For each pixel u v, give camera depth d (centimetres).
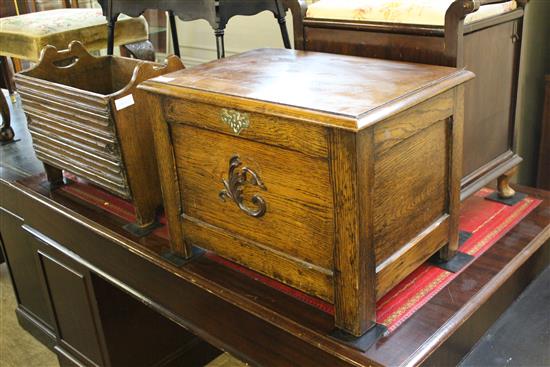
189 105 101
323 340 93
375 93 89
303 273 96
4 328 205
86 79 161
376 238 90
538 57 191
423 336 92
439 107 95
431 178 100
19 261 184
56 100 135
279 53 124
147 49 234
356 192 82
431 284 105
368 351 90
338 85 95
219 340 113
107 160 129
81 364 175
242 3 175
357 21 121
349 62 111
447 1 112
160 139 110
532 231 121
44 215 154
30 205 158
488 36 116
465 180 120
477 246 117
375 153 84
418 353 89
